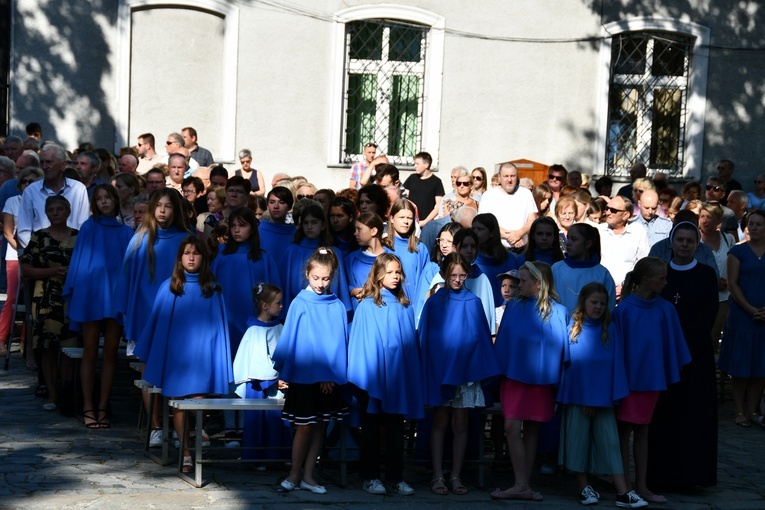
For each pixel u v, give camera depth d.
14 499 8.98
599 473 9.85
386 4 22.48
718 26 23.77
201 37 21.98
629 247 13.48
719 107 23.98
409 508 9.28
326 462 10.47
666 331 9.97
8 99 21.72
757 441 12.56
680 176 24.05
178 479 9.82
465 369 9.77
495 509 9.41
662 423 10.29
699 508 9.81
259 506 9.09
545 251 11.53
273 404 9.69
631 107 24.03
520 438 9.79
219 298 10.32
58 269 11.95
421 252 11.47
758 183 20.95
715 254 14.40
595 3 23.22
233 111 22.05
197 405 9.56
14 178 15.94
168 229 11.15
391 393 9.59
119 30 21.44
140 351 10.25
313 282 9.58
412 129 23.20
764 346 13.20
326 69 22.41
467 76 22.92
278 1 22.08
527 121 23.17
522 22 22.98
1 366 14.24
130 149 17.56
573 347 9.75
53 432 11.24
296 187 14.22
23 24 21.14
